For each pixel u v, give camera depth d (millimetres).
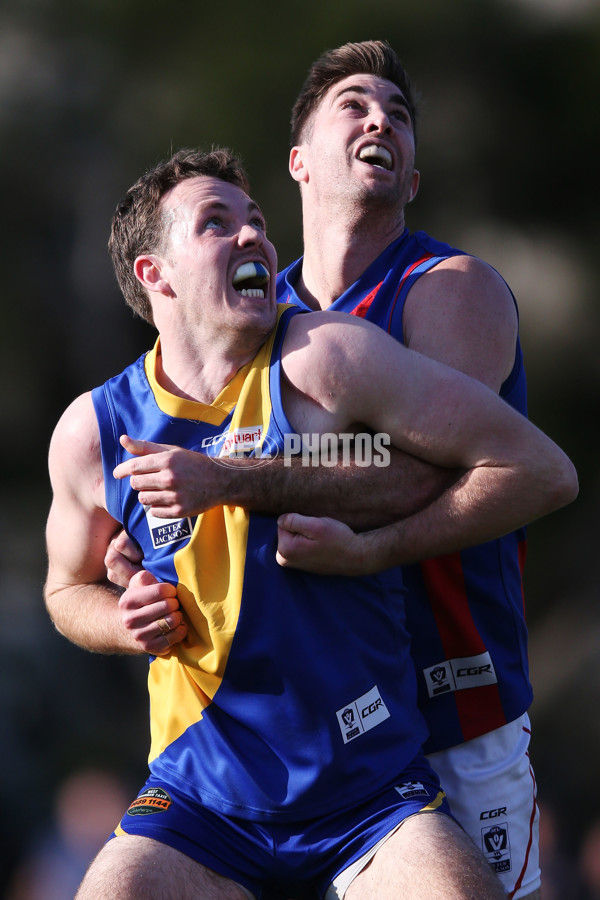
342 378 8992
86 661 33781
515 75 40625
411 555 9148
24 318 39438
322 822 8812
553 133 40500
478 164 40250
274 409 9086
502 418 9023
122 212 10078
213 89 38781
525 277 40031
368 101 11477
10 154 38906
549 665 33938
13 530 37844
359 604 9172
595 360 39750
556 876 22781
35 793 24281
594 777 27672
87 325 40219
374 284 10938
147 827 8961
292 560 8781
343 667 8922
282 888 9148
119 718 33375
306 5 39875
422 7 40000
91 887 8461
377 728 8969
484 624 10766
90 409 9836
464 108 40031
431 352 10102
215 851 8891
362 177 11188
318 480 9047
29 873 21438
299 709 8812
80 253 39906
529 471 8945
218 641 8883
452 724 10664
